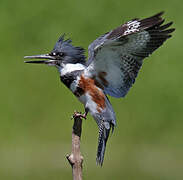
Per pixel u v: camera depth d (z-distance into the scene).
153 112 16.09
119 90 9.02
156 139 15.84
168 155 15.41
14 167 14.71
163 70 16.64
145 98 16.27
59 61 9.61
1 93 16.47
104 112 9.12
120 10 17.67
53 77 16.53
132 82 8.80
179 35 17.03
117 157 15.12
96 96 9.11
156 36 8.30
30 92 16.47
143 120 15.99
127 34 8.16
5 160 15.04
